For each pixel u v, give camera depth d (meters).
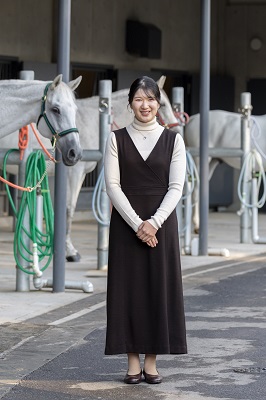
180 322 6.46
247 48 20.27
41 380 6.59
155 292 6.41
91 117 12.15
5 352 7.37
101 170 11.46
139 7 18.42
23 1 16.31
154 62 18.84
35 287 10.02
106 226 11.48
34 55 16.56
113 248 6.45
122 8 18.09
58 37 10.10
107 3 17.81
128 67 18.31
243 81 20.30
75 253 12.16
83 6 17.38
